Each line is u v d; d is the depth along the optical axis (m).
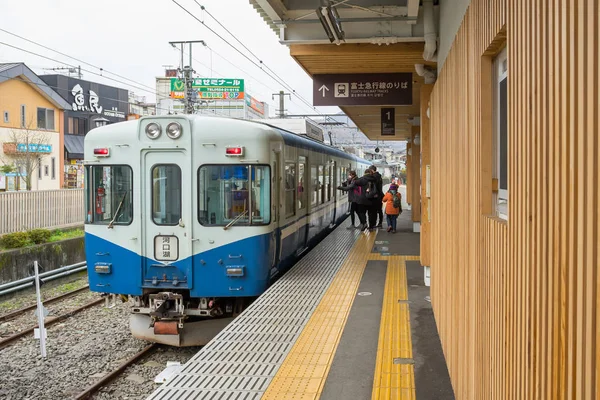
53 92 30.28
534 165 2.11
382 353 5.61
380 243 13.45
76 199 18.94
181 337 8.09
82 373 7.54
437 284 6.42
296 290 8.34
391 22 8.02
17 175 27.80
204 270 7.88
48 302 11.91
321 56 8.91
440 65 7.29
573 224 1.67
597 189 1.50
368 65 9.74
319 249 12.47
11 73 27.42
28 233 14.80
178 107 47.12
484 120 3.38
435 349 5.73
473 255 3.63
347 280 9.14
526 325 2.23
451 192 4.89
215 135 7.89
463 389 4.09
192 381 4.84
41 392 6.85
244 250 7.86
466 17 3.97
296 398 4.50
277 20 7.87
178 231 7.89
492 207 3.39
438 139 6.31
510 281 2.54
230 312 8.30
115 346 8.73
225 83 41.06
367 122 18.08
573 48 1.68
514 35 2.45
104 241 8.04
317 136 15.22
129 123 8.05
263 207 8.04
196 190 7.88
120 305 11.45
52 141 30.70
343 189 16.08
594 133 1.52
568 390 1.71
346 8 7.86
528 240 2.19
